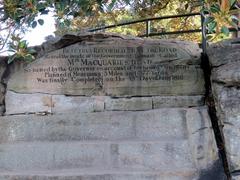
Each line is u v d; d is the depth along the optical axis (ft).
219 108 13.47
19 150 14.69
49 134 15.06
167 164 14.23
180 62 15.31
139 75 15.33
